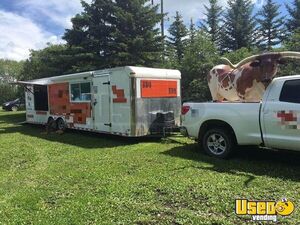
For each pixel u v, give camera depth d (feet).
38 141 38.68
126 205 17.13
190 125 28.27
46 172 24.26
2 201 18.51
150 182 20.59
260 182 19.98
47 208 17.19
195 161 25.53
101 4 75.92
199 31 84.38
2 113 91.45
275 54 26.71
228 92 28.94
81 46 73.97
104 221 15.33
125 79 35.14
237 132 25.20
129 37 77.00
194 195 18.22
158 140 36.60
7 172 24.94
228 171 22.61
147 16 78.79
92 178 22.09
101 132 38.73
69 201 17.93
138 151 30.40
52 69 74.64
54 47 94.38
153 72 36.60
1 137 42.93
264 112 23.61
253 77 27.30
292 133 22.34
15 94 153.79
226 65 30.07
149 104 36.19
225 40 133.59
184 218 15.40
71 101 43.06
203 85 59.57
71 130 46.73
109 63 73.00
